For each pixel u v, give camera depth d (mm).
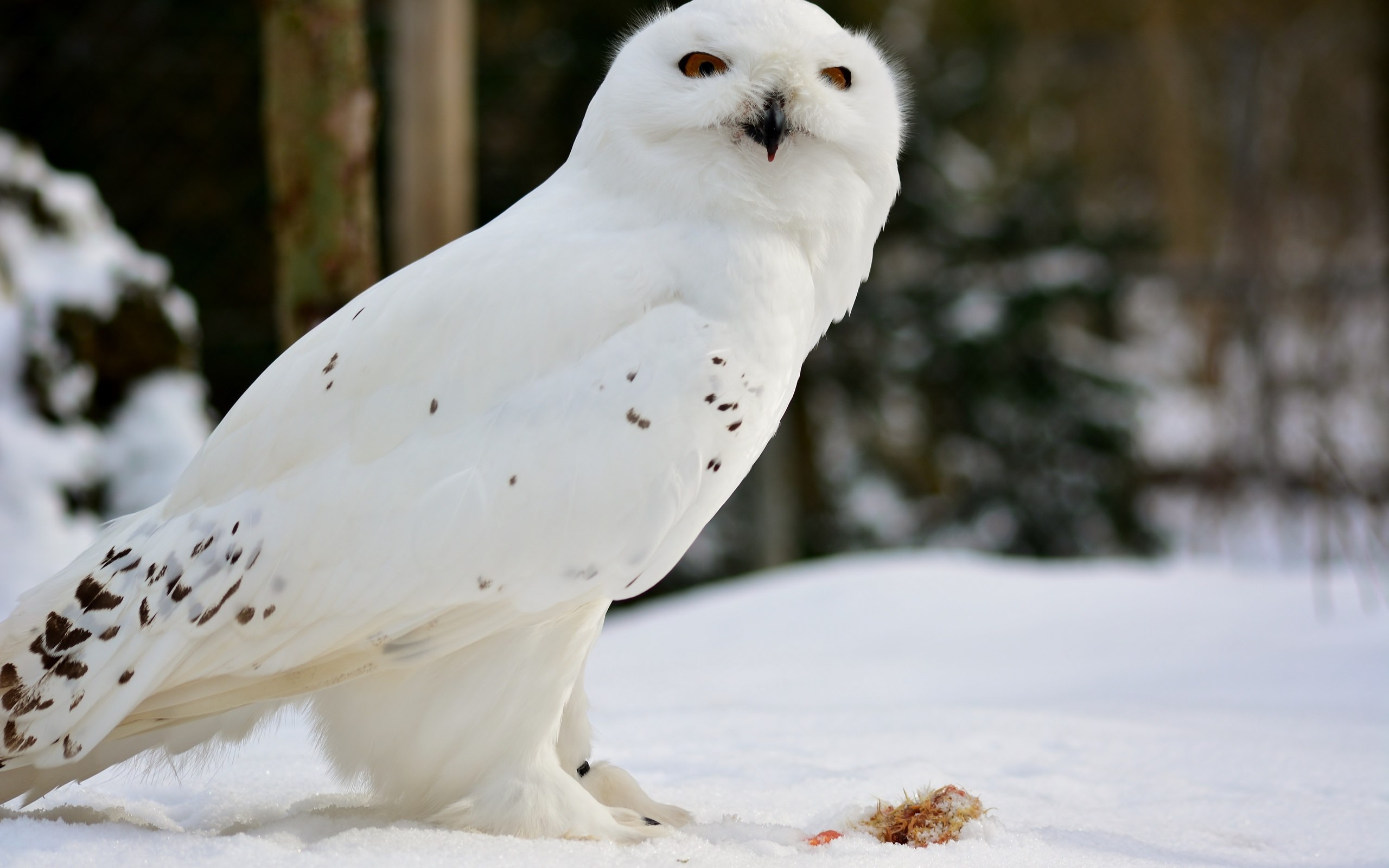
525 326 3590
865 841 3625
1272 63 23125
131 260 10742
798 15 3904
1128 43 23469
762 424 3660
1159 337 20656
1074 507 18938
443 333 3605
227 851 3168
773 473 17219
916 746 5141
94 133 17328
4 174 10180
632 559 3492
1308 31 23219
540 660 3576
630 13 17156
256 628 3479
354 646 3500
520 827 3543
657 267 3666
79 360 10086
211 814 3943
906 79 4594
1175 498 19516
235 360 17109
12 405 9742
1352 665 7859
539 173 17703
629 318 3619
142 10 17156
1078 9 24406
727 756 4918
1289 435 16578
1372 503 11594
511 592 3449
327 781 4297
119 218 17281
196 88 17344
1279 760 5031
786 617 9883
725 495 3619
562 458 3480
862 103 3982
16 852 3137
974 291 18953
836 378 18828
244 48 17109
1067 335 19797
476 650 3570
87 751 3430
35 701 3473
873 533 18984
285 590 3473
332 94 6543
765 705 6438
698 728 5469
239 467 3627
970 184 19438
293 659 3479
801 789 4402
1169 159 23938
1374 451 15469
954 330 18438
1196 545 16672
